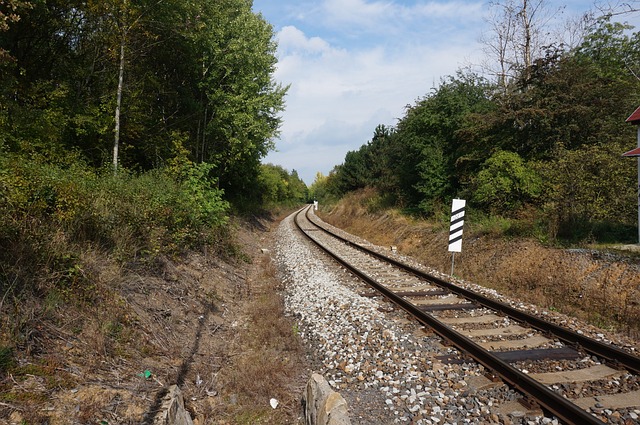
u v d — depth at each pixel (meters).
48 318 4.53
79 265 5.66
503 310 7.59
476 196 16.78
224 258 12.41
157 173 12.37
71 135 13.20
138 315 5.80
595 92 16.27
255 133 19.95
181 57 18.72
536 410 4.08
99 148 14.05
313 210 65.12
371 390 4.76
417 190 24.09
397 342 5.89
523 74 18.61
